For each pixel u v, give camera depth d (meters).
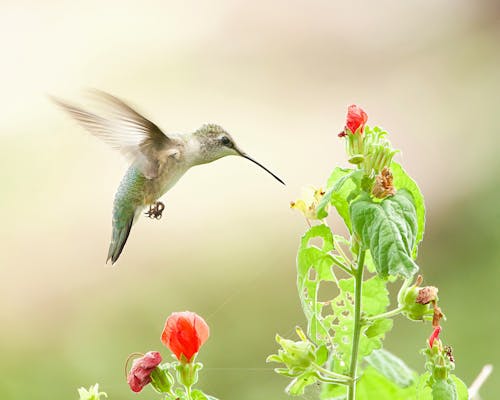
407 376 4.98
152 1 17.38
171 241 13.38
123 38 16.92
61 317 12.02
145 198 6.21
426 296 4.22
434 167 13.92
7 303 12.32
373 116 15.83
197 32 17.33
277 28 17.48
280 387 9.93
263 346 11.01
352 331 4.55
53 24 16.92
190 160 6.18
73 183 13.98
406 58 16.91
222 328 11.30
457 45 16.58
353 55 17.14
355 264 4.46
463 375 9.46
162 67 16.78
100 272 12.79
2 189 13.59
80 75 16.41
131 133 5.94
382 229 4.07
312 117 16.28
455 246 12.01
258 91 16.70
